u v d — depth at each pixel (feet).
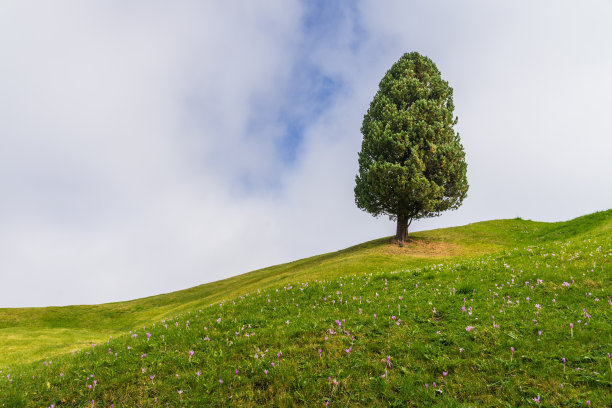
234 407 26.84
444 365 29.19
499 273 54.70
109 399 29.73
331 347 34.32
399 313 42.11
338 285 61.21
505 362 28.07
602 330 31.32
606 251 55.47
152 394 29.94
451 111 159.74
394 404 24.91
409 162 138.00
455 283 52.65
